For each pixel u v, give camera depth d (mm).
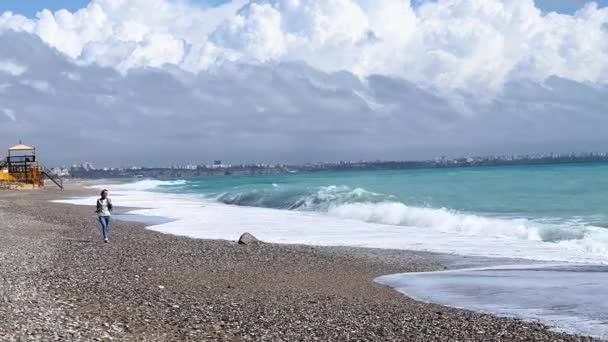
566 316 13016
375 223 35219
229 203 59875
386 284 16906
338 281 17297
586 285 16250
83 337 10453
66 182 154250
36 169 85250
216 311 13125
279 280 17297
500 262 20547
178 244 24828
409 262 20703
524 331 11758
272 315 12883
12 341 9945
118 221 37156
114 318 12125
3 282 15359
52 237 26781
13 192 73875
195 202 60750
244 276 17797
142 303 13664
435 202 47188
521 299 14758
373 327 12016
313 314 13070
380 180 104188
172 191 92062
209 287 16016
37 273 17047
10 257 20031
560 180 77938
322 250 23469
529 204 44250
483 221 31422
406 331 11734
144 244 24812
